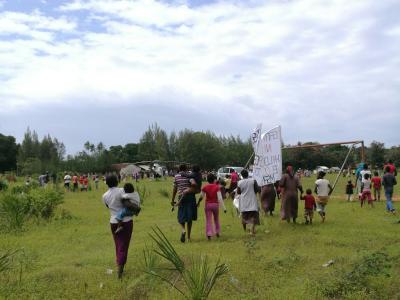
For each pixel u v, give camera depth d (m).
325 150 92.56
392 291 6.74
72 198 28.64
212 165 84.88
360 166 21.73
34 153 102.50
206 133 86.06
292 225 13.46
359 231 12.05
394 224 13.34
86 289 7.38
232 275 7.79
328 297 6.58
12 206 14.94
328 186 13.99
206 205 11.81
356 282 6.89
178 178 11.70
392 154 86.81
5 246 11.32
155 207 21.14
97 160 96.19
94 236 12.83
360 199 19.06
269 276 7.84
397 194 24.77
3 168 111.12
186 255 9.36
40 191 17.80
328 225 13.33
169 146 91.06
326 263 8.44
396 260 8.31
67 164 90.62
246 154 89.81
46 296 7.07
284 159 82.75
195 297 6.34
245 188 12.18
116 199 8.27
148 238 12.12
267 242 10.88
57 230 14.08
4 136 113.19
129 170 83.06
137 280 7.43
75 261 9.43
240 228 13.41
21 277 8.06
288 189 13.70
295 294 6.70
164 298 6.71
